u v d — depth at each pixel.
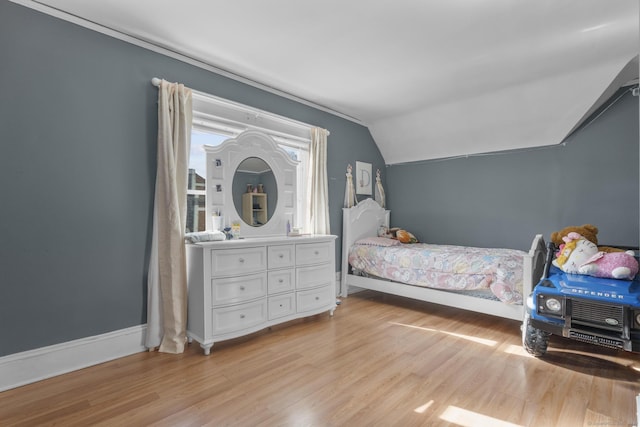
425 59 2.84
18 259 2.05
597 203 3.52
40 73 2.13
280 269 2.95
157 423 1.65
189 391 1.94
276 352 2.51
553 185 3.79
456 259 3.26
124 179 2.49
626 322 1.99
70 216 2.25
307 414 1.72
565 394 1.90
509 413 1.72
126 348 2.47
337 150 4.31
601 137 3.50
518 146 3.99
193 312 2.58
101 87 2.38
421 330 2.99
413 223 4.94
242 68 3.04
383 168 5.14
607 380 2.06
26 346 2.07
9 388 1.97
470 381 2.05
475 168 4.38
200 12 2.20
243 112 3.25
